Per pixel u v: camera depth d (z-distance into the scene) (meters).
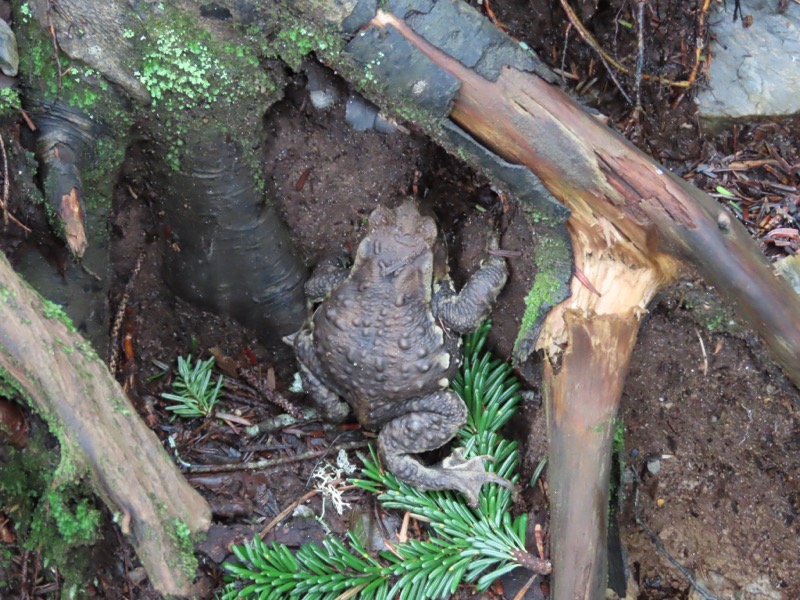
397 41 0.52
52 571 0.50
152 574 0.47
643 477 0.60
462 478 0.56
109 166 0.54
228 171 0.56
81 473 0.47
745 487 0.59
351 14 0.52
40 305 0.48
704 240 0.52
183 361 0.60
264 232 0.59
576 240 0.54
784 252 0.59
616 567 0.57
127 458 0.47
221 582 0.52
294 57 0.53
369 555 0.54
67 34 0.51
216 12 0.52
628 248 0.54
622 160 0.52
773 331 0.53
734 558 0.60
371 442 0.60
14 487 0.50
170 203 0.57
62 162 0.52
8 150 0.51
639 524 0.61
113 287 0.59
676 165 0.61
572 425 0.54
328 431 0.60
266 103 0.55
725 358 0.58
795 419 0.58
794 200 0.60
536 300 0.55
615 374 0.54
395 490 0.56
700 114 0.61
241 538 0.54
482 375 0.59
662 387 0.59
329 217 0.61
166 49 0.52
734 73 0.61
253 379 0.61
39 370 0.47
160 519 0.47
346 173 0.60
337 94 0.58
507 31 0.61
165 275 0.60
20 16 0.51
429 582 0.52
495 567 0.54
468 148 0.54
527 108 0.52
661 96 0.61
